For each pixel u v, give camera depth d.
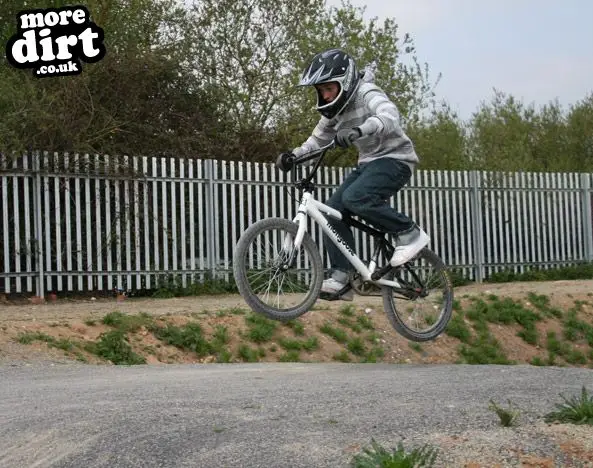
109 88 13.80
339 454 3.57
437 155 20.23
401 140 6.32
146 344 9.04
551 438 3.78
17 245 11.34
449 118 21.78
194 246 12.80
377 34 17.78
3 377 6.04
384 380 5.36
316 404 4.43
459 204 15.54
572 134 26.64
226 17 16.95
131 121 14.05
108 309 10.34
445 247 15.35
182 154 14.21
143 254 12.48
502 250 15.91
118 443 3.72
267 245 6.38
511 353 11.60
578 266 16.80
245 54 16.94
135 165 12.20
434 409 4.27
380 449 3.50
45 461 3.60
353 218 6.54
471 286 15.03
